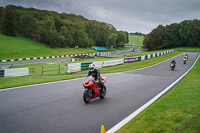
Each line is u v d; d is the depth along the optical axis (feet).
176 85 36.58
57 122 16.90
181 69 71.67
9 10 305.53
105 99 26.16
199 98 23.06
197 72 58.23
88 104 23.27
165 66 85.10
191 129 13.24
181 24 332.80
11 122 16.63
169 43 326.03
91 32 448.65
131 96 27.99
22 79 57.31
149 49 347.77
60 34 321.11
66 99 25.41
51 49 272.51
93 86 23.95
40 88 32.65
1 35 292.81
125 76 52.26
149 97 27.35
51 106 21.91
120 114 19.48
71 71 71.20
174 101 22.61
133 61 116.16
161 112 18.38
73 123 16.76
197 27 312.91
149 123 15.56
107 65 91.40
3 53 192.75
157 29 331.98
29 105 22.08
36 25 325.01
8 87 32.76
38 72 77.87
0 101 23.59
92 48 384.06
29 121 16.96
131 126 15.33
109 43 408.87
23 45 256.11
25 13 347.36
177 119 15.83
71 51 288.10
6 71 63.16
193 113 17.02
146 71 65.92
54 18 376.07
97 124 16.61
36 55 209.67
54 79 43.37
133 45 639.76
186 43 340.18
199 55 161.68
